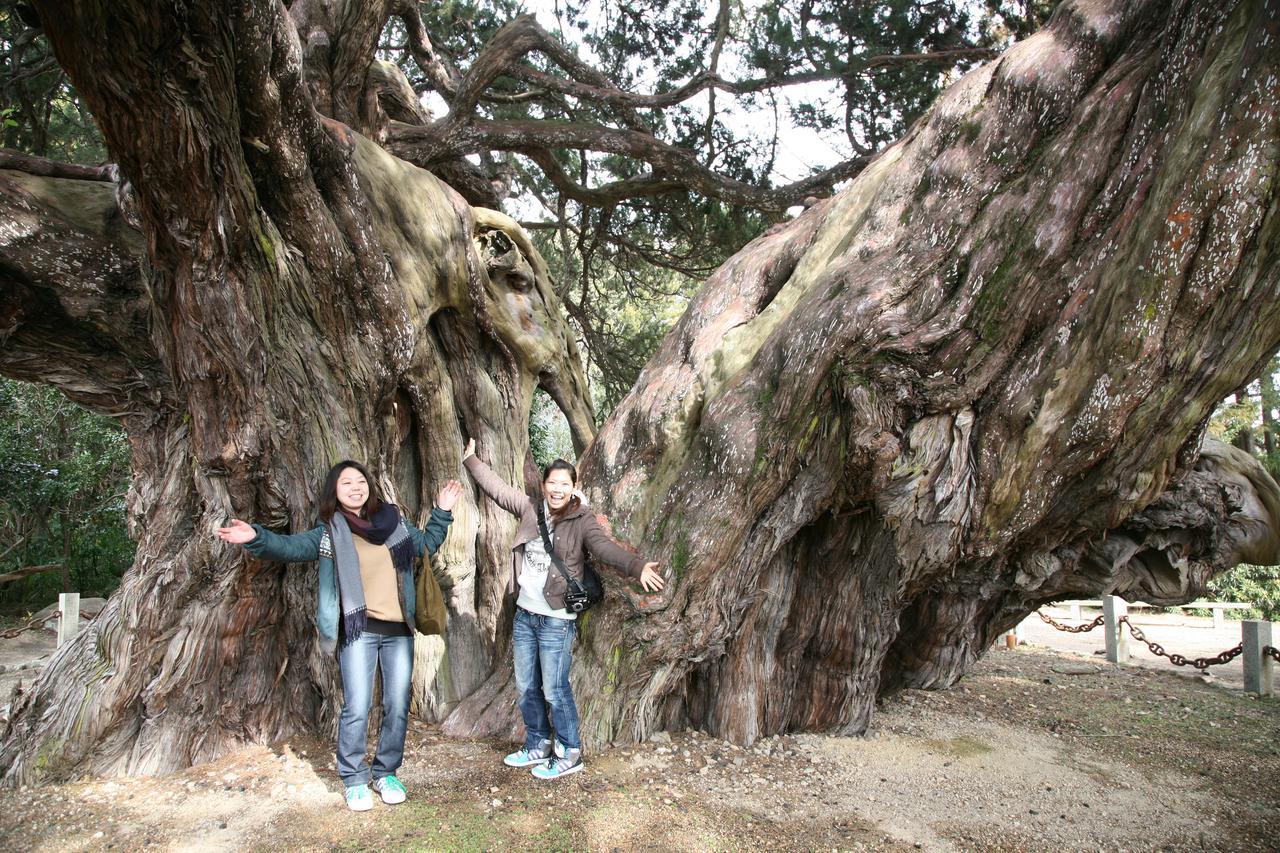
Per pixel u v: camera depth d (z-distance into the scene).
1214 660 6.95
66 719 4.11
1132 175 3.45
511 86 11.46
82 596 12.34
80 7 2.74
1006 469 3.93
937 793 4.20
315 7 6.27
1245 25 3.05
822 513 4.97
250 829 3.52
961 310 3.87
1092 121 3.61
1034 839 3.66
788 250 5.10
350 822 3.58
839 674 5.11
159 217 3.52
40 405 12.25
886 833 3.67
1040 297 3.73
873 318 3.96
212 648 4.27
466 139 8.41
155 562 4.37
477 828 3.55
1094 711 5.92
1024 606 5.51
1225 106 3.03
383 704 3.85
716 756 4.60
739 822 3.73
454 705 5.21
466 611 5.61
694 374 4.80
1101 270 3.52
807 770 4.46
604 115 11.31
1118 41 3.72
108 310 4.24
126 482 12.79
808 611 5.15
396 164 5.51
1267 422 19.73
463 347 6.25
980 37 9.48
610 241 13.25
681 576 4.39
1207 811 4.01
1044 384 3.74
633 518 4.68
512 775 4.17
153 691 4.14
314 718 4.71
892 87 9.77
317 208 4.38
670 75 11.07
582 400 7.61
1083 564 5.01
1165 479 3.95
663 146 9.44
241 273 3.86
